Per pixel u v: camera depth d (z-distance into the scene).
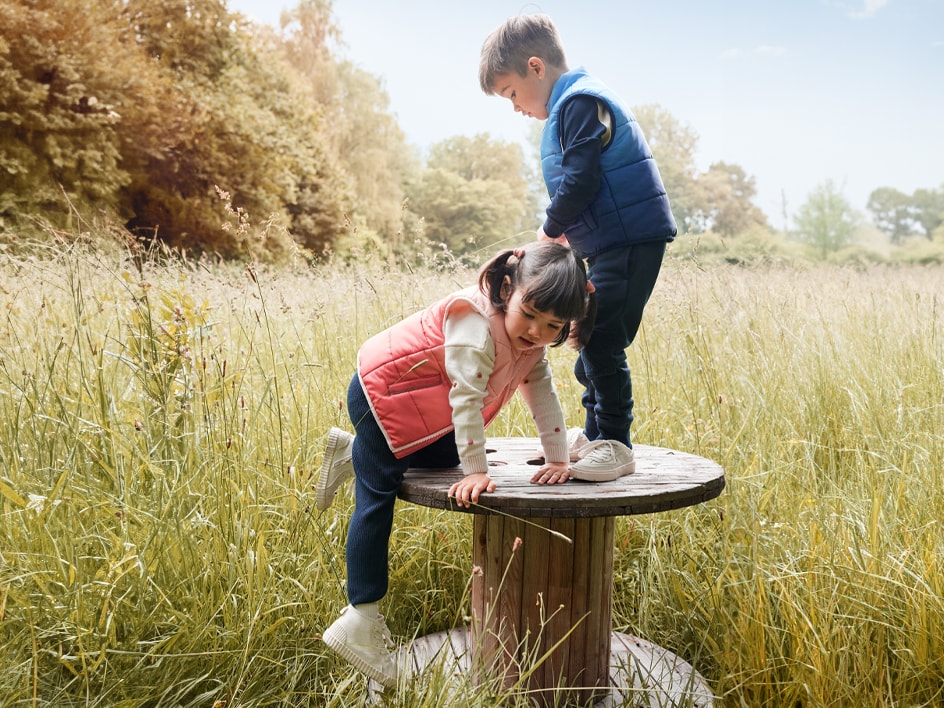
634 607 2.74
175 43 15.55
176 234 13.60
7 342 2.95
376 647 1.95
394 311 4.14
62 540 2.20
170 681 2.00
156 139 13.05
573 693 2.09
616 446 2.04
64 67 11.79
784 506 2.78
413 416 1.94
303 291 4.67
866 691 2.07
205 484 2.40
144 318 2.56
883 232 50.81
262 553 2.22
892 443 3.09
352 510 2.65
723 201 29.33
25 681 1.92
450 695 1.99
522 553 2.04
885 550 2.38
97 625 2.04
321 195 16.31
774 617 2.32
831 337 4.23
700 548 2.74
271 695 2.07
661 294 4.71
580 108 2.18
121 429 2.60
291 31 26.52
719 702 2.11
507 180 39.41
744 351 3.89
